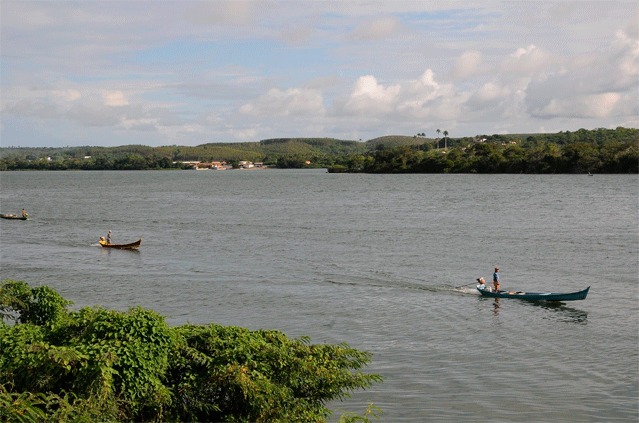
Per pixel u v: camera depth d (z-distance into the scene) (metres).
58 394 18.12
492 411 27.62
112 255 71.06
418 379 31.22
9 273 59.53
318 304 46.56
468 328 40.16
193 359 19.88
